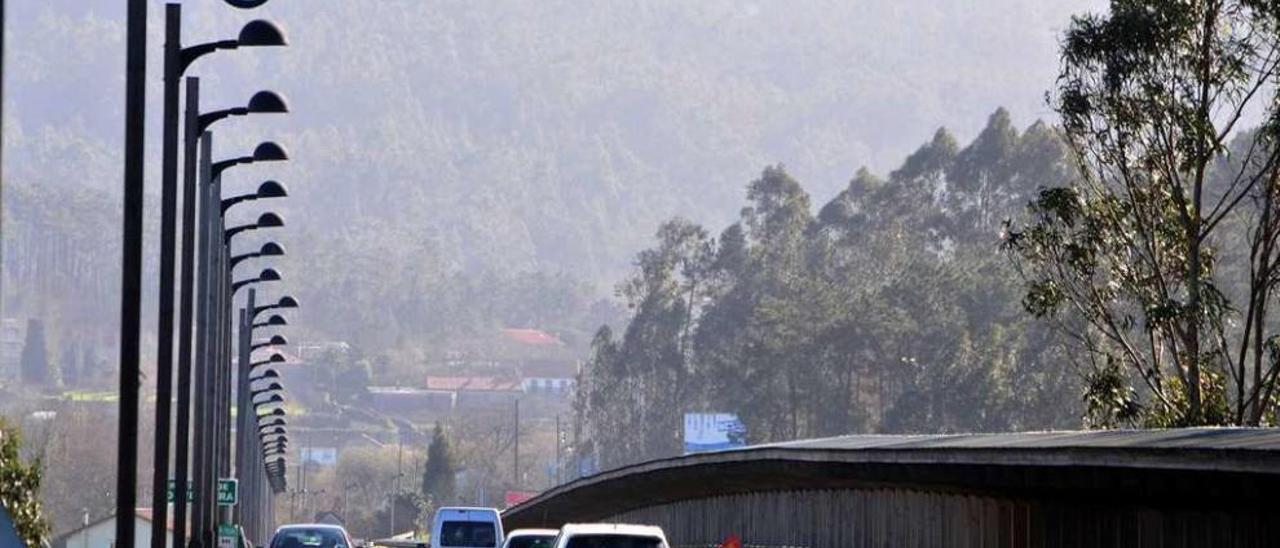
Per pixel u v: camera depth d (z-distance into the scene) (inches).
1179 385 4291.3
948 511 3563.0
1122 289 4404.5
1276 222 4256.9
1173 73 4239.7
